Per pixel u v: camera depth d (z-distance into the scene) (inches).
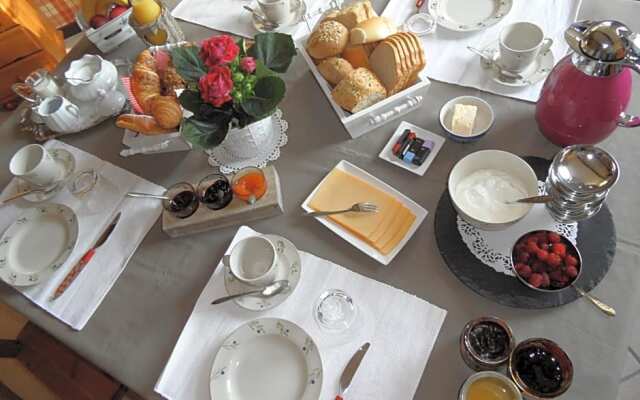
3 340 43.5
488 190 31.8
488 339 26.7
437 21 41.7
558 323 27.7
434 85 39.3
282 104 41.3
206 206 35.2
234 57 29.9
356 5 38.7
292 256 32.4
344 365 28.4
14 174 39.1
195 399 28.7
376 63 36.8
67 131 43.1
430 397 27.0
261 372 28.8
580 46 28.1
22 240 37.7
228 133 34.9
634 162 32.5
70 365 42.8
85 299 34.1
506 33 37.5
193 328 31.1
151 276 34.4
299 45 42.8
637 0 39.6
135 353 31.4
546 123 32.8
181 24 48.7
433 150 35.7
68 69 45.4
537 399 23.9
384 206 33.6
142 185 39.0
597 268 28.7
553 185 29.7
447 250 31.2
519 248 28.7
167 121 34.8
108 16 47.1
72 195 39.8
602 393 25.4
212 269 33.9
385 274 31.4
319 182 36.4
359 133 38.0
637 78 35.7
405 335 28.7
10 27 62.2
